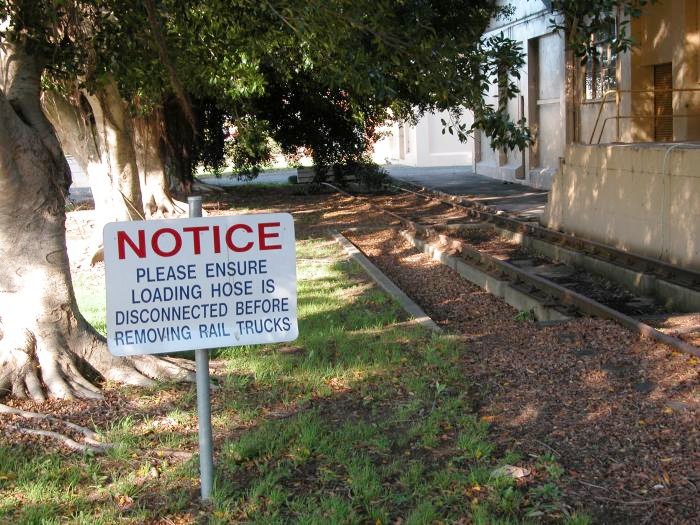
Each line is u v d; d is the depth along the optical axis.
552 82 30.83
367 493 4.82
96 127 18.33
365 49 8.90
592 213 16.31
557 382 6.87
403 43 8.52
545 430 5.80
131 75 8.85
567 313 10.20
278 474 5.16
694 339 8.41
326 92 27.50
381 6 8.41
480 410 6.27
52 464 5.35
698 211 12.33
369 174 31.08
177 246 4.47
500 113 8.62
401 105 21.58
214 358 7.95
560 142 30.02
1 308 6.95
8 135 6.72
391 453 5.50
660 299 11.60
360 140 30.19
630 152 14.52
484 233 19.08
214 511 4.70
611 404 6.25
